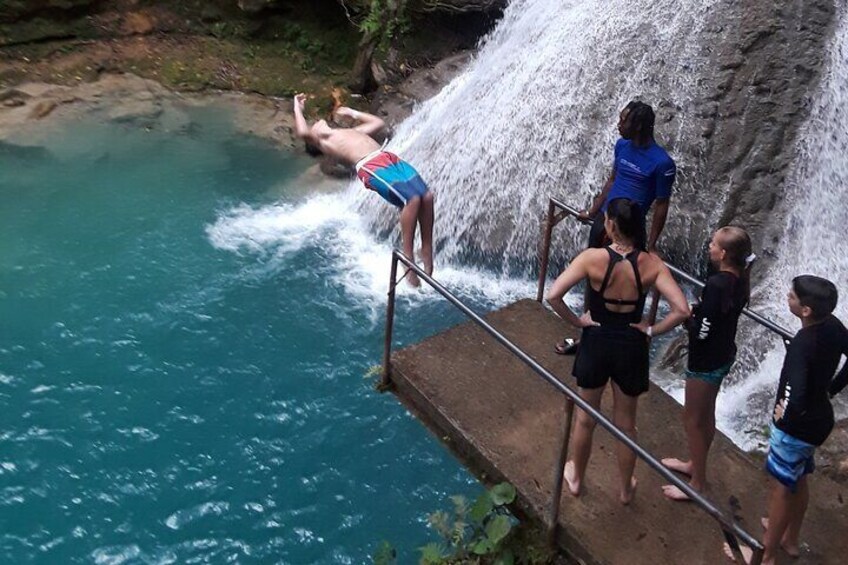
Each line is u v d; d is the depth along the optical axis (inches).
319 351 406.3
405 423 369.1
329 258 468.8
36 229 464.1
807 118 459.8
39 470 334.6
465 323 267.0
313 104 606.2
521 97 514.3
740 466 224.5
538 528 212.1
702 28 478.9
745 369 389.4
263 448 353.7
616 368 191.6
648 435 233.0
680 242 458.0
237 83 619.2
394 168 282.5
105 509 321.7
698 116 467.8
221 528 318.0
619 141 236.8
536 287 472.1
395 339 416.8
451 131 534.3
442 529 259.6
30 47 614.5
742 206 458.3
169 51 635.5
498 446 223.8
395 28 604.1
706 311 189.5
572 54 507.2
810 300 176.4
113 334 404.8
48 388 372.5
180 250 462.9
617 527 205.2
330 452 353.7
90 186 503.2
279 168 538.9
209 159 541.6
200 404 372.2
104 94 593.3
